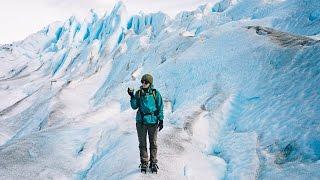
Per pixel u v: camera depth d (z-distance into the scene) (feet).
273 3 93.35
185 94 48.14
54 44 202.49
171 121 41.47
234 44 49.85
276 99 35.50
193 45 58.85
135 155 30.04
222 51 49.98
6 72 181.37
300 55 39.19
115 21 166.61
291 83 36.24
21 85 139.95
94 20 200.34
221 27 63.05
